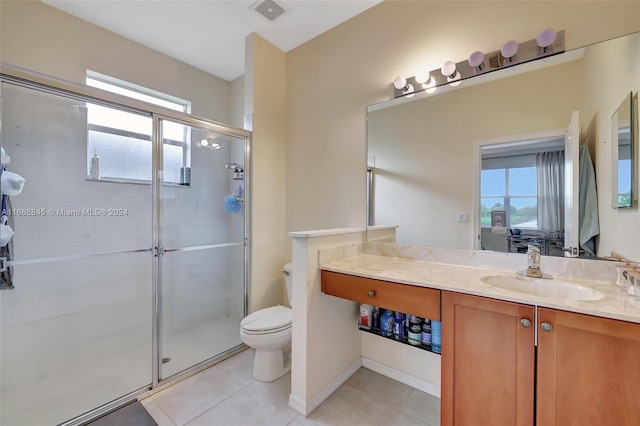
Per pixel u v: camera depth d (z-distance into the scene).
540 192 1.49
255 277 2.43
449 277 1.41
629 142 1.26
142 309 2.15
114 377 1.88
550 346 1.02
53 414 1.57
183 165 2.31
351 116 2.16
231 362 2.15
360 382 1.90
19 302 1.77
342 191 2.22
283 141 2.62
